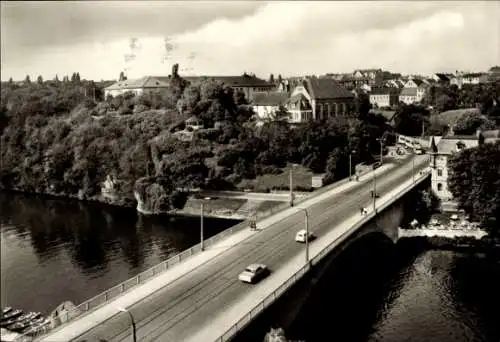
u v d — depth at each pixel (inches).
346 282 3380.9
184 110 7559.1
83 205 6520.7
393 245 4067.4
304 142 6190.9
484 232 4109.3
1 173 7815.0
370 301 3216.0
